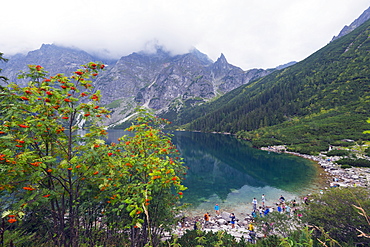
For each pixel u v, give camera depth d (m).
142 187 5.79
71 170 5.38
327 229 9.99
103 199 6.75
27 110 4.89
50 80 5.14
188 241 8.46
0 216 4.52
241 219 18.64
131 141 7.51
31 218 6.16
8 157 4.15
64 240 5.63
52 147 5.55
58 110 5.14
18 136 4.68
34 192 4.57
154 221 7.42
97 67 5.43
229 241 8.66
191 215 19.50
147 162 6.49
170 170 5.64
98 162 5.38
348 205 10.25
